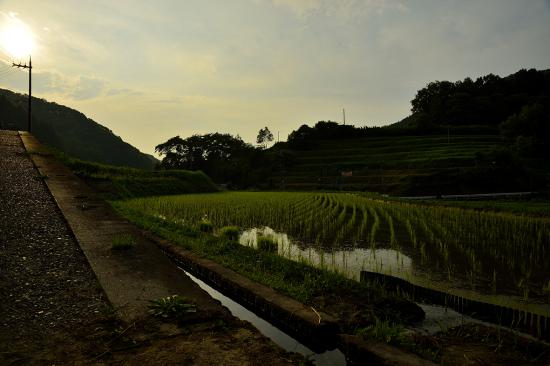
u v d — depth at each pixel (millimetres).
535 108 74125
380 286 7781
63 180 21484
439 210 21953
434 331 5855
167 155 96562
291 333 6086
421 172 60531
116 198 25281
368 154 80438
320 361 5219
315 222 17391
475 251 11547
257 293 7020
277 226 16594
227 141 99750
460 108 107125
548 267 9734
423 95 132375
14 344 4922
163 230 12898
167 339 5141
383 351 4828
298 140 93000
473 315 6605
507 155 57875
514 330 5922
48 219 13055
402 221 17922
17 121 124125
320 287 7316
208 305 6457
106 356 4648
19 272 7816
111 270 8172
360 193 42094
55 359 4562
